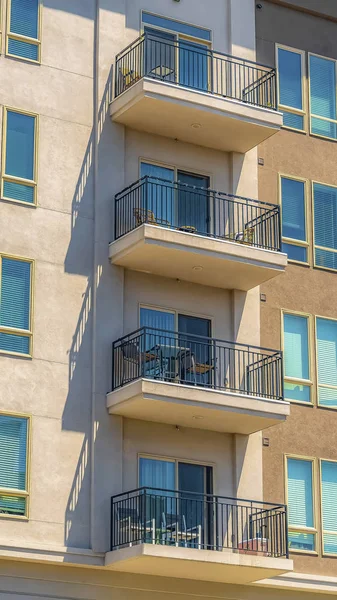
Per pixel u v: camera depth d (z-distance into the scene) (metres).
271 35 34.22
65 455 27.91
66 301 28.88
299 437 31.41
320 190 33.78
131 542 27.20
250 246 30.52
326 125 34.56
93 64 30.89
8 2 30.08
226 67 33.03
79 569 27.59
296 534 30.62
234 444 30.47
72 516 27.61
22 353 28.02
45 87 29.98
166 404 28.11
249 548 28.72
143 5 32.19
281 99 33.94
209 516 29.56
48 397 28.06
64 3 30.89
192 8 33.00
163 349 29.47
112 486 28.22
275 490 30.64
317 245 33.31
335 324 32.94
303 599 30.55
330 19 35.44
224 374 30.62
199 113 30.52
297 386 31.84
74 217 29.53
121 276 29.77
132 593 28.23
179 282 30.88
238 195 32.25
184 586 29.03
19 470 27.30
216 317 31.14
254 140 32.03
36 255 28.77
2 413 27.39
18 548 26.59
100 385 28.72
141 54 31.47
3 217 28.59
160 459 29.33
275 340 31.78
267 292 32.06
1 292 28.12
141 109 30.22
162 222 30.67
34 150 29.41
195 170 31.86
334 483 31.61
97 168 30.14
